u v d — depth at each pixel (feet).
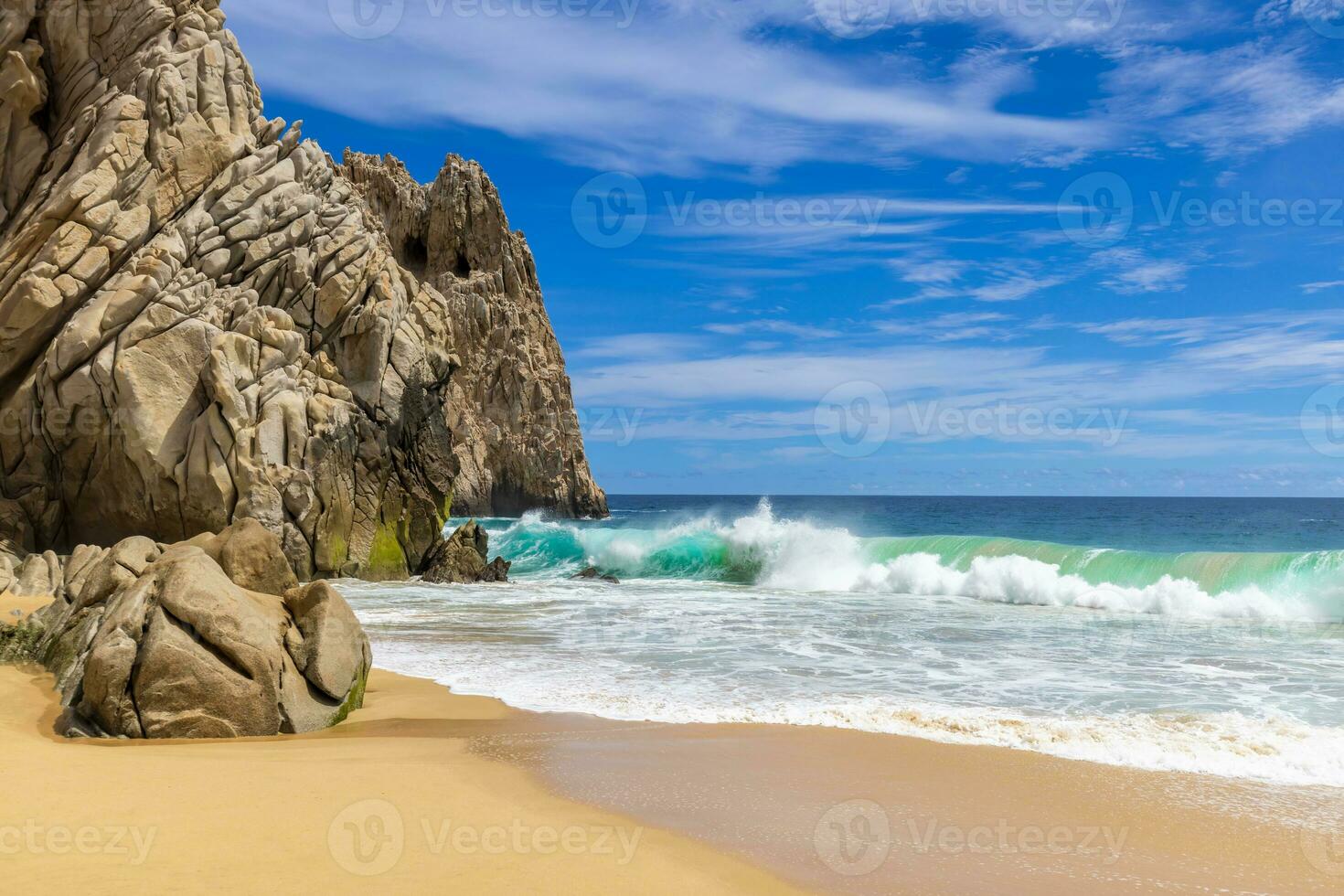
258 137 105.81
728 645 51.90
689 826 21.99
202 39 101.40
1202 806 23.79
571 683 40.86
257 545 38.68
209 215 96.99
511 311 259.19
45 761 24.30
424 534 104.83
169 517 87.76
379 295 103.50
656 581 99.86
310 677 33.47
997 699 37.09
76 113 98.99
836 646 51.42
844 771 26.89
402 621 63.26
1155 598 68.54
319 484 92.68
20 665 38.37
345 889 16.70
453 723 33.35
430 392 109.09
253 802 21.80
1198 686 39.81
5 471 88.17
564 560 119.44
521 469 249.75
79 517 89.76
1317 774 26.55
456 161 269.85
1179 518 250.78
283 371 93.35
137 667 30.14
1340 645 51.49
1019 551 84.53
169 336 87.86
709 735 31.35
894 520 244.42
